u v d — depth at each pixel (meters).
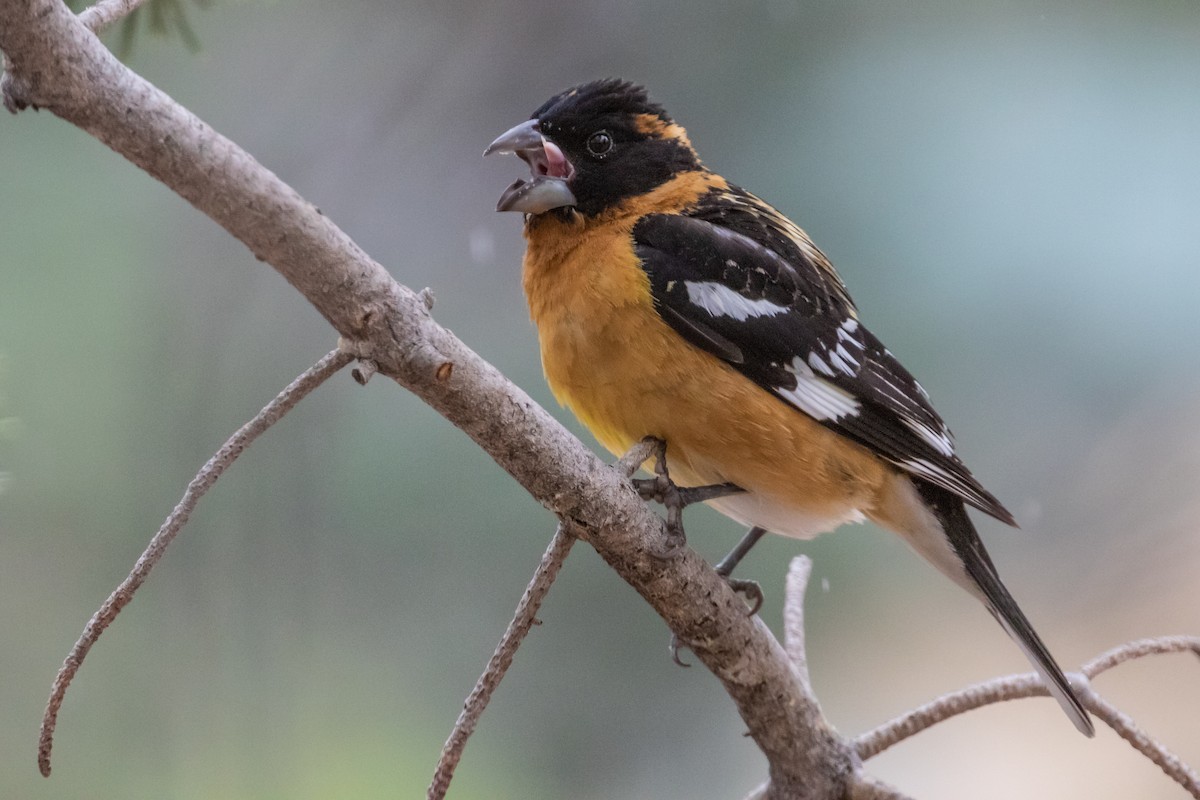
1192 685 13.32
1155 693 13.34
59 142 9.75
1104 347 11.70
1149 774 12.86
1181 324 11.46
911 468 6.73
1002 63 11.52
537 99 14.11
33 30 3.49
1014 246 11.35
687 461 6.55
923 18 11.56
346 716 9.97
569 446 4.58
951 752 13.16
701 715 10.91
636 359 6.35
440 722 10.15
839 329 6.96
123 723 9.35
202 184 3.79
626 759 10.72
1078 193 11.38
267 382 10.96
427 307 4.15
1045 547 13.65
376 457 10.47
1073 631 13.37
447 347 4.18
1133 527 13.46
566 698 10.73
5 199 9.59
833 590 12.03
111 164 9.96
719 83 11.98
